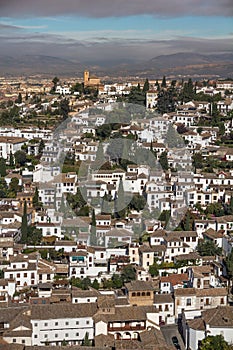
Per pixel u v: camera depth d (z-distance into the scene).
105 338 189.12
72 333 198.12
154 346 179.50
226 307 198.25
